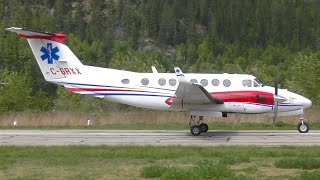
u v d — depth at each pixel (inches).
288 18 6948.8
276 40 6683.1
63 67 1213.1
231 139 1033.5
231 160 695.7
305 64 2162.9
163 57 5315.0
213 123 1475.1
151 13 6815.9
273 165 671.8
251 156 766.5
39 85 4057.6
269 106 1112.2
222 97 1111.0
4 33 5024.6
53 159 738.8
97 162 709.3
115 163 700.0
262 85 1159.0
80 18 6688.0
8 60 4586.6
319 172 600.4
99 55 5310.0
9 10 6407.5
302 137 1064.8
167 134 1151.6
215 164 652.1
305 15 7022.6
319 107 1711.4
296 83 2142.0
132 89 1181.1
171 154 783.1
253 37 6737.2
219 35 6732.3
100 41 6067.9
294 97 1150.3
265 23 6929.1
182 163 701.3
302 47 6392.7
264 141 990.4
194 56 5910.4
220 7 7106.3
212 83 1157.1
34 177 600.7
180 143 965.2
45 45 1210.0
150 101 1169.4
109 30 6565.0
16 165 687.1
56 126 1422.2
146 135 1127.0
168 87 1166.3
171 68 4955.7
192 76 1170.6
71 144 948.6
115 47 5772.6
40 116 1558.8
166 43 6501.0
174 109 1154.7
